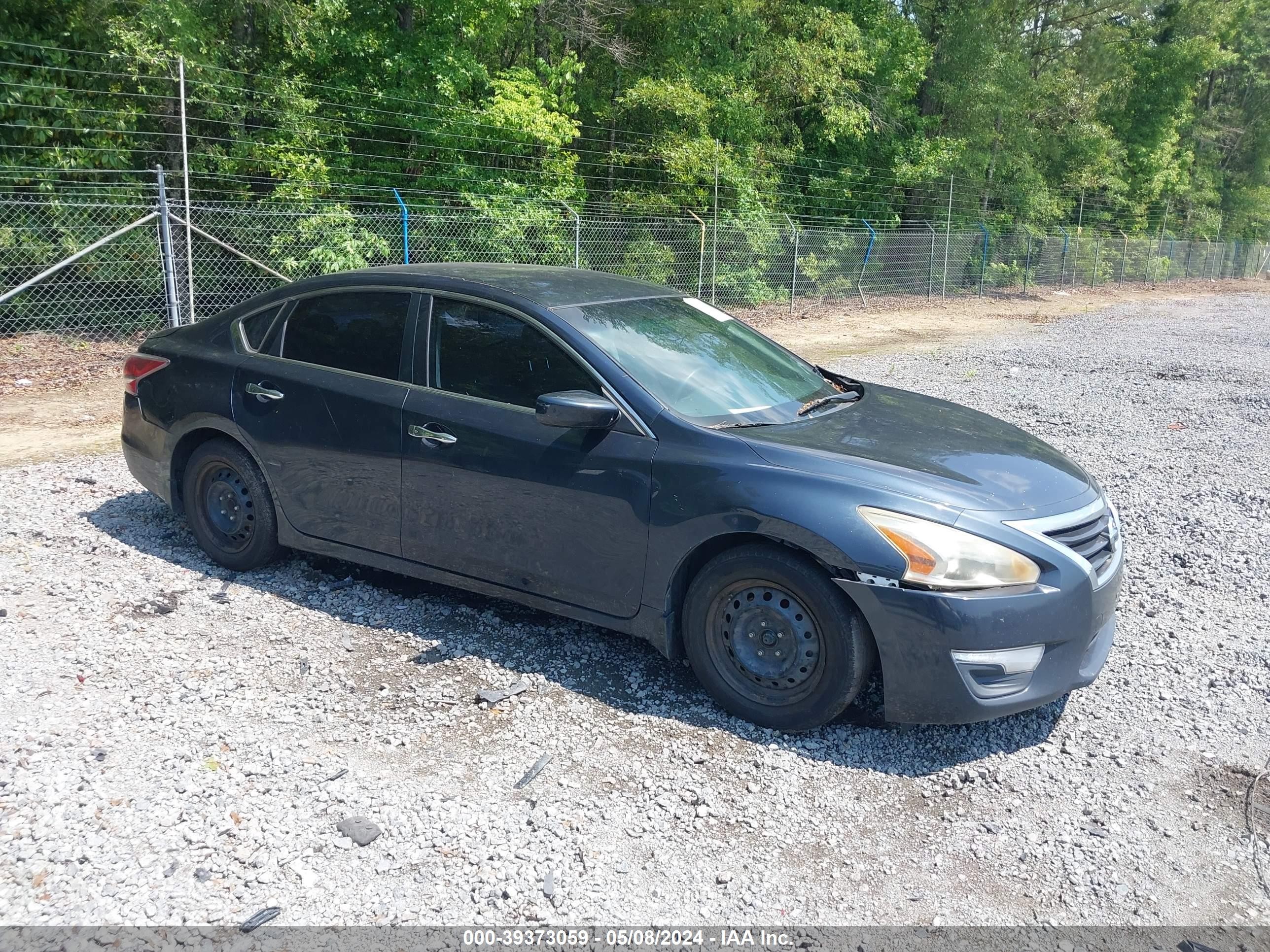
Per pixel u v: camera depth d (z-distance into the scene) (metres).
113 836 2.75
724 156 19.00
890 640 3.23
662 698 3.71
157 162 13.24
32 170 12.07
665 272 18.70
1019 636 3.23
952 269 27.52
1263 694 3.93
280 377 4.45
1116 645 4.36
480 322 4.09
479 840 2.82
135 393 4.96
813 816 3.02
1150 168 38.84
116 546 5.05
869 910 2.62
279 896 2.55
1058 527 3.41
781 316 20.25
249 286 13.76
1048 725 3.64
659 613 3.64
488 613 4.40
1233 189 50.38
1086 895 2.71
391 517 4.19
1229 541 5.86
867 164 25.89
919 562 3.20
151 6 11.98
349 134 14.89
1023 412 10.05
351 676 3.77
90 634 4.01
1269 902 2.70
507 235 15.16
